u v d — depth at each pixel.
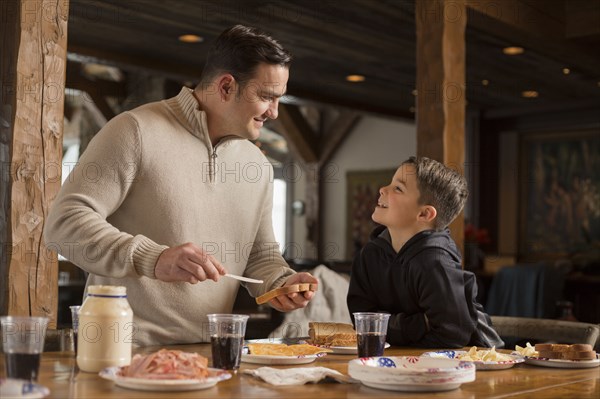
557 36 5.34
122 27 5.75
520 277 6.25
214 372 1.35
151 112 1.93
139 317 1.90
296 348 1.70
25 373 1.25
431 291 1.99
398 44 5.97
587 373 1.65
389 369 1.34
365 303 2.16
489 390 1.40
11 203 2.47
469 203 8.65
